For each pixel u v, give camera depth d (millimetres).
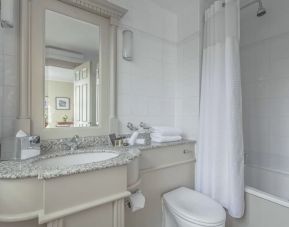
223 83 1393
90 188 749
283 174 1580
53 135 1137
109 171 805
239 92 1326
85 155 1113
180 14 1804
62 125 1179
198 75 1617
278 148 1706
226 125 1349
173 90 1807
